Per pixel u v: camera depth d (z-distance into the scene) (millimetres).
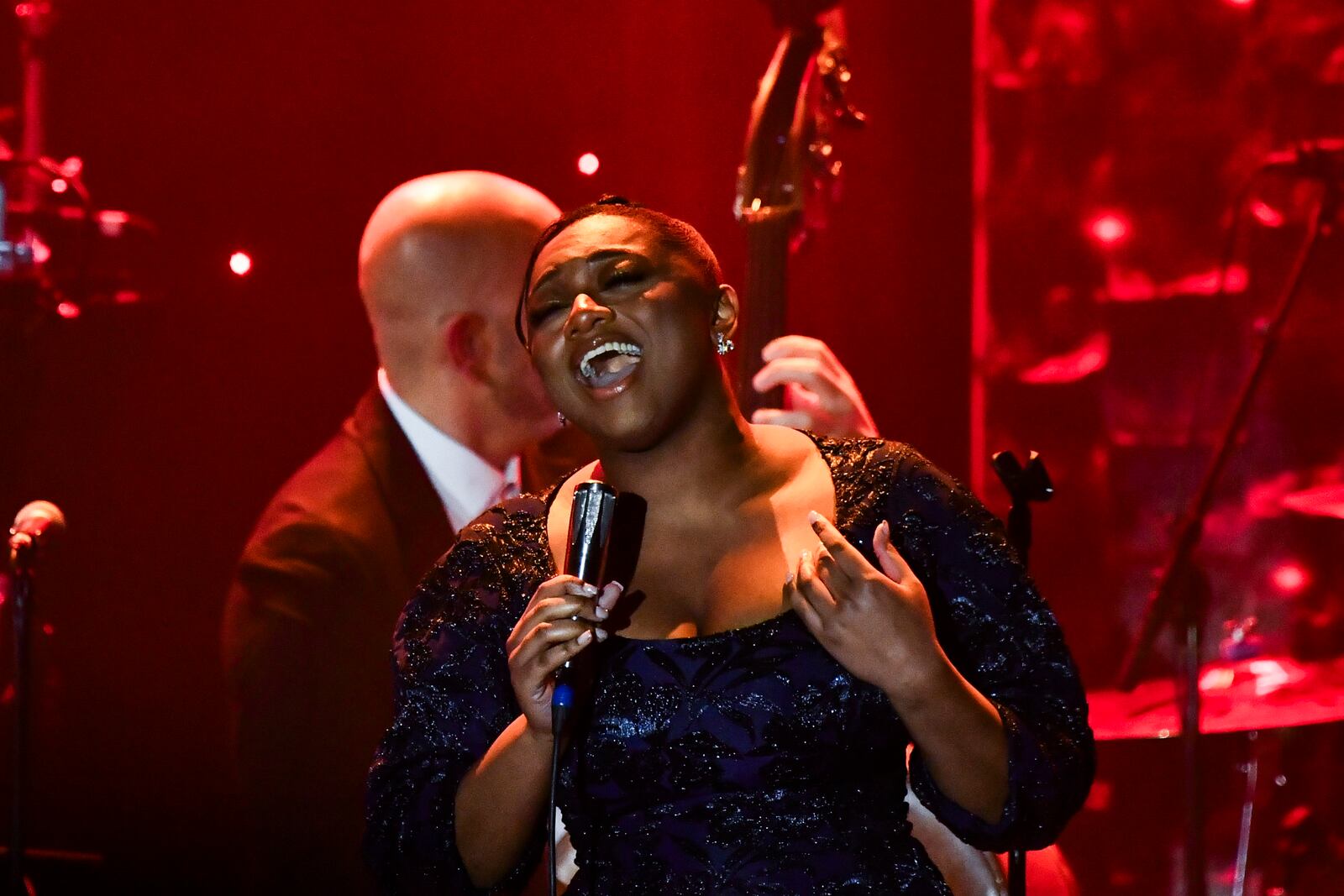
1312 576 12688
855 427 9219
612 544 5484
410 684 5641
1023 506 6012
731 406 5656
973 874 6918
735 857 5066
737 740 5102
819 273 15156
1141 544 13391
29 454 16094
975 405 14094
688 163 16031
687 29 15930
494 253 10797
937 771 5023
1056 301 13789
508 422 10875
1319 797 12398
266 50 16484
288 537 10398
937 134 14836
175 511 16844
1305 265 11023
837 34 10164
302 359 16828
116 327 16547
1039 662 5301
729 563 5352
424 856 5434
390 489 10641
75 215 14398
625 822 5262
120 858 16016
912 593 4906
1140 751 12938
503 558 5707
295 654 10156
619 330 5363
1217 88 13195
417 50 16406
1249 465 12953
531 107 16328
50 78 16375
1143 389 13430
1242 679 11219
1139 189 13477
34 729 15133
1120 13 13516
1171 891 12836
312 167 16609
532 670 4945
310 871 10039
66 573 16625
